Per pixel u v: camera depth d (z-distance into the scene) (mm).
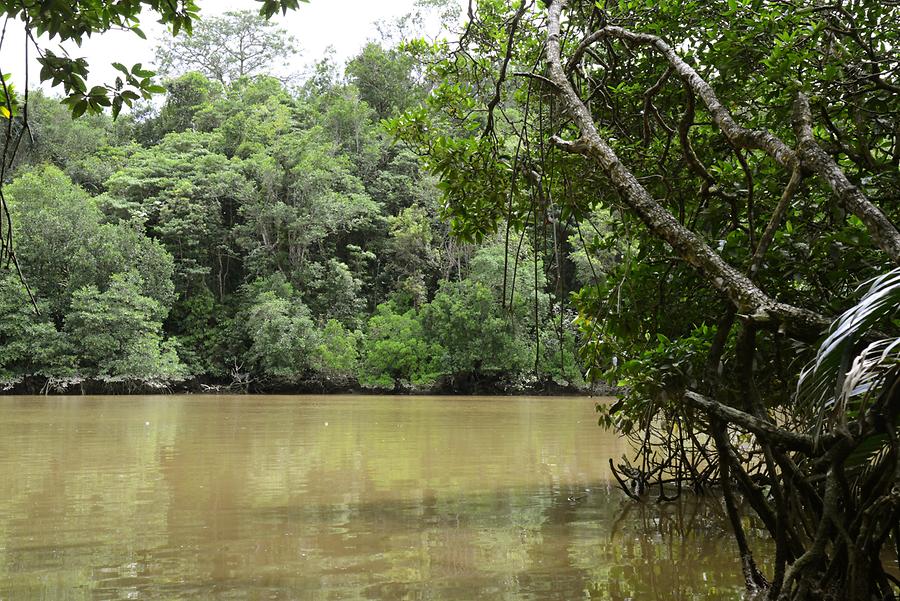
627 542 5156
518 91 5738
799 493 2904
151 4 3207
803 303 3920
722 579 4145
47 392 33594
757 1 4387
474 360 37375
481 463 9508
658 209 3008
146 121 54812
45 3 2926
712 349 3295
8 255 2461
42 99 46781
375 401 28609
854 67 4004
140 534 5340
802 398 2467
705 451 6871
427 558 4652
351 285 42062
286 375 37469
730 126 3031
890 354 2137
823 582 2490
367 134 51250
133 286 35469
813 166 2650
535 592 3891
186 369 38125
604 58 5406
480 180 5289
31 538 5191
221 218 44281
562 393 36500
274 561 4555
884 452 2488
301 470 8812
